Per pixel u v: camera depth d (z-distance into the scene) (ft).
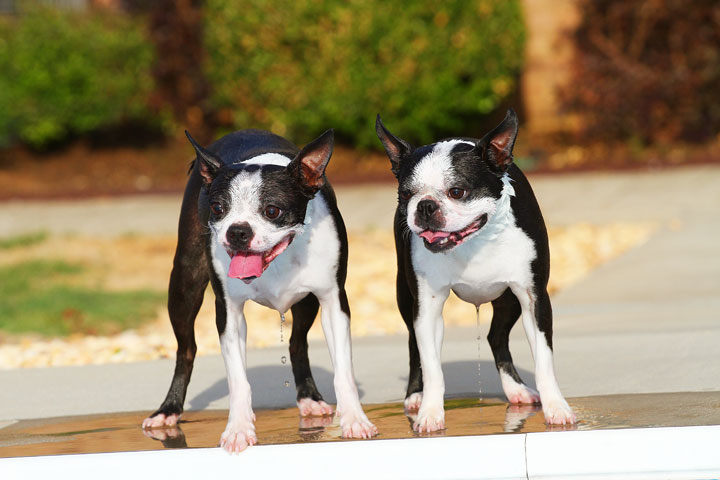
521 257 19.02
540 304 19.31
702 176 67.51
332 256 19.61
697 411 19.79
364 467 18.08
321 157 18.56
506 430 18.95
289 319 38.96
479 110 78.07
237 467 18.43
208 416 22.88
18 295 45.73
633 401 21.25
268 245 18.19
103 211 68.13
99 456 18.71
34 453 19.74
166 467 18.58
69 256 54.44
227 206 18.33
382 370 27.07
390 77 75.82
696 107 78.59
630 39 79.87
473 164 18.31
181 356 22.30
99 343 34.32
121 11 87.15
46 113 82.89
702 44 78.02
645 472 17.46
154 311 42.14
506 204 18.75
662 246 47.32
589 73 79.61
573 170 73.05
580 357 26.84
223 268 19.44
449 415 20.93
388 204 64.69
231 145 21.88
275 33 76.89
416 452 18.02
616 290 38.78
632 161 74.84
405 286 21.42
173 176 79.82
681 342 27.76
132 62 83.87
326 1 75.92
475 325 34.88
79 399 25.61
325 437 19.51
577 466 17.58
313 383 22.66
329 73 76.43
